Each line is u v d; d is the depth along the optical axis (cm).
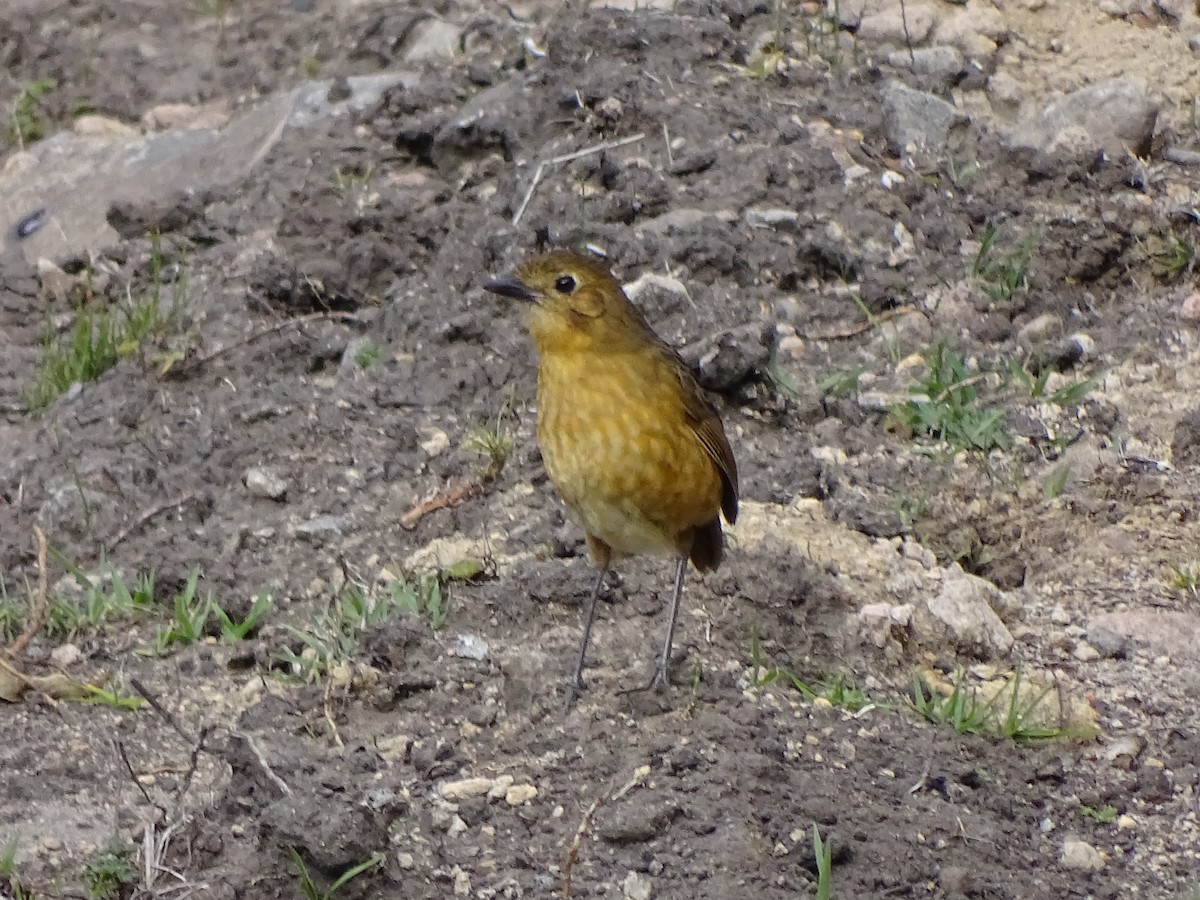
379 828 828
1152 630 1045
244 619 1059
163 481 1178
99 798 898
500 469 1176
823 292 1354
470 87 1582
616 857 836
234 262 1415
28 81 1905
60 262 1484
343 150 1514
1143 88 1525
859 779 895
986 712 958
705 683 955
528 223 1377
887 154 1491
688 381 955
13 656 1001
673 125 1466
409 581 1072
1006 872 852
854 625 1018
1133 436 1231
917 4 1672
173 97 1830
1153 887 859
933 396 1247
